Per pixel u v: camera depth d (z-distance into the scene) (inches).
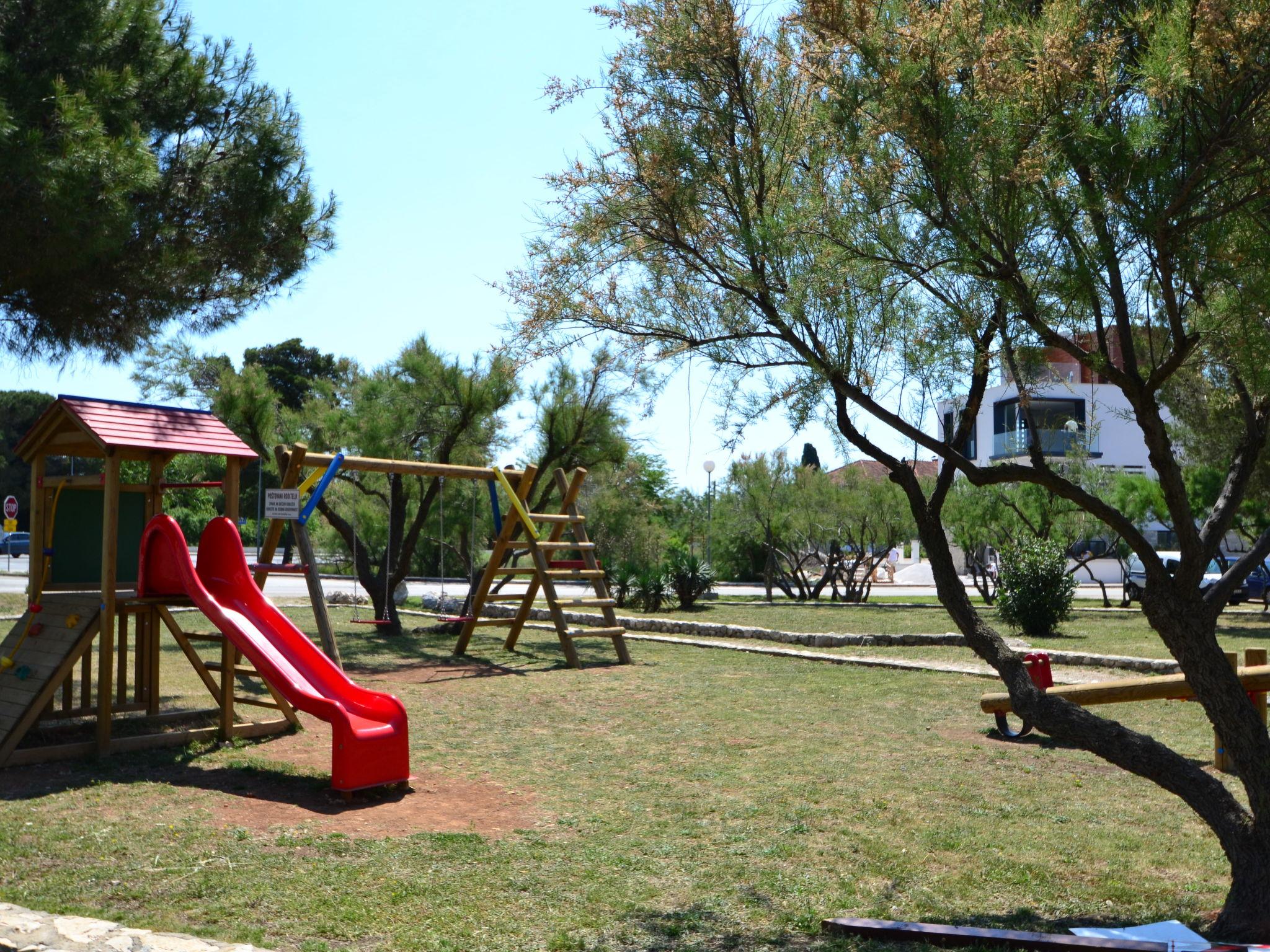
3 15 346.6
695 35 176.4
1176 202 151.3
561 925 169.9
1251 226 156.5
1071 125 153.9
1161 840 221.8
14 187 313.6
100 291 386.3
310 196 444.1
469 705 398.0
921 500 189.0
